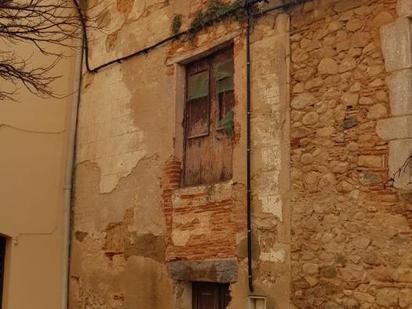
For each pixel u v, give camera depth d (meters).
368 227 5.49
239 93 6.88
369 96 5.64
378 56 5.62
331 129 5.89
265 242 6.32
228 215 6.82
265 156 6.47
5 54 9.09
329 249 5.75
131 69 8.67
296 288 5.97
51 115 9.62
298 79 6.26
